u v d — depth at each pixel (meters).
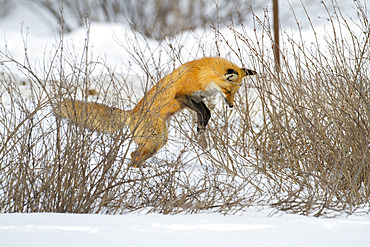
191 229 7.56
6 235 6.62
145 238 6.82
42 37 38.66
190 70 16.23
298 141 14.07
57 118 10.80
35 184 10.74
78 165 10.49
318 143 12.50
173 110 15.95
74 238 6.58
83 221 7.62
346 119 12.30
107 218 7.97
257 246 6.72
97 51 32.41
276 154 13.70
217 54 16.89
